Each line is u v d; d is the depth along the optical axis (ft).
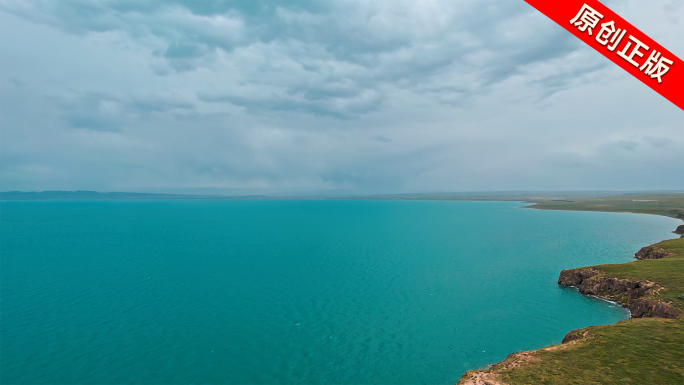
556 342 157.69
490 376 105.91
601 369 102.78
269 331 173.78
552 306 203.10
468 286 247.29
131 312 200.13
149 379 133.69
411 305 208.95
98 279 272.10
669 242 306.76
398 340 163.32
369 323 183.01
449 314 194.08
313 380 131.95
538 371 105.70
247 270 298.35
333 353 151.74
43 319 190.90
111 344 161.38
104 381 133.28
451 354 149.79
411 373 135.74
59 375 137.59
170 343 161.89
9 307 209.15
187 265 319.47
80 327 179.93
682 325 128.57
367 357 148.25
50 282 264.93
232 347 157.79
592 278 227.20
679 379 93.35
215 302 216.13
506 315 191.11
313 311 200.23
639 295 187.01
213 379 133.28
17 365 144.66
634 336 121.60
